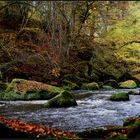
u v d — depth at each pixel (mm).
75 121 18406
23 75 40469
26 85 29672
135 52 53875
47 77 41719
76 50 51500
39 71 42406
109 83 44438
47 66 43156
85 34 53531
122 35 56125
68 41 49531
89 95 32188
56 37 48188
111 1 62031
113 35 56719
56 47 46500
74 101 24578
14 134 11664
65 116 20016
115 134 12164
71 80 43406
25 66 42094
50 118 19375
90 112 21438
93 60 51000
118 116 19875
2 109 23000
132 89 41438
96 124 17531
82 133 13430
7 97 29062
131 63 52750
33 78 40625
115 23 60125
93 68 49562
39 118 19406
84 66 49031
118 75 51188
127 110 22203
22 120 18703
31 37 48062
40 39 47469
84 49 52125
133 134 11125
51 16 46438
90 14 54594
